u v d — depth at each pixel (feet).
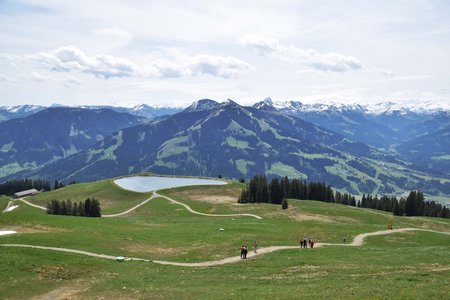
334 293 131.54
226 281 168.76
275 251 249.34
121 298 147.54
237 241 272.31
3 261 184.96
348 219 456.86
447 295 120.16
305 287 147.54
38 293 156.76
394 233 343.67
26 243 221.05
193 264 213.46
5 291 156.25
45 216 329.93
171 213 506.07
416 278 156.35
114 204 616.39
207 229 320.09
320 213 477.36
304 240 268.00
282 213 478.18
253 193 593.83
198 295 142.61
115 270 188.85
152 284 165.48
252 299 128.47
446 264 197.67
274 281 164.86
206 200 593.83
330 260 214.69
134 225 332.80
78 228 286.66
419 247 281.13
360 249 261.65
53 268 182.60
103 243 240.32
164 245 255.29
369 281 153.89
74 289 160.56
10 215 307.99
